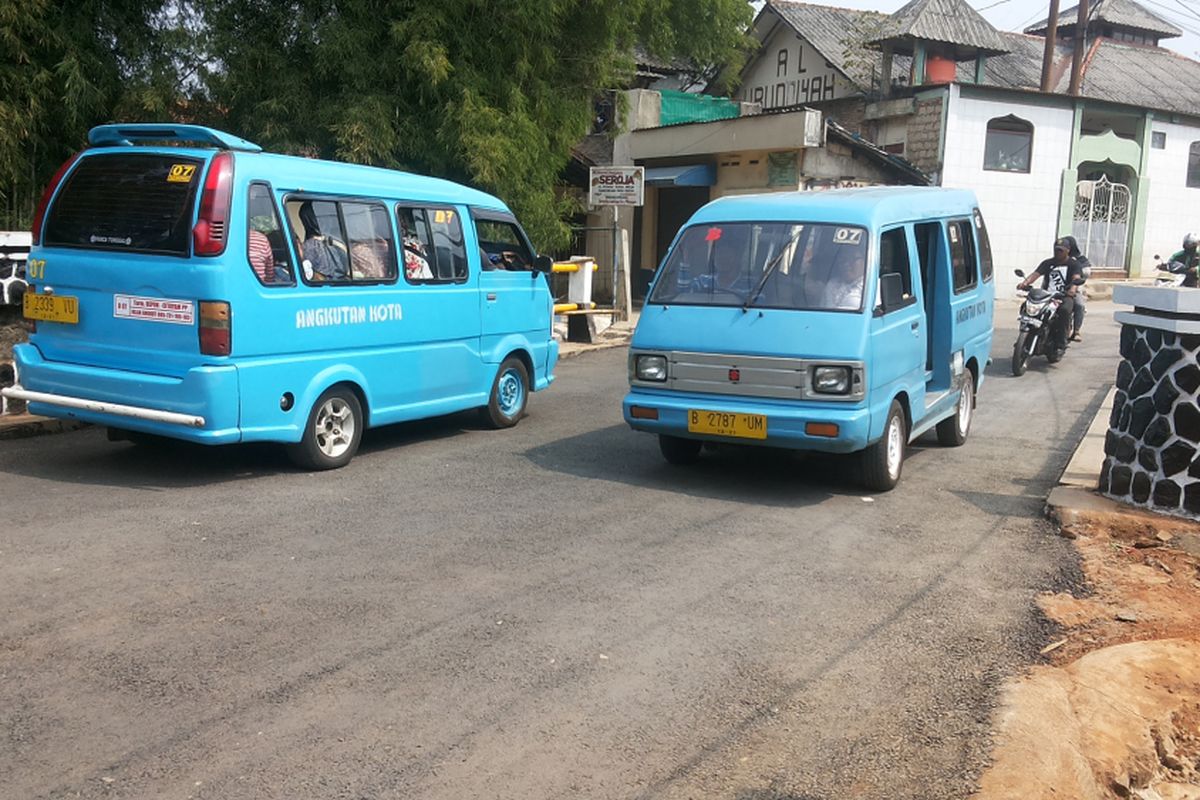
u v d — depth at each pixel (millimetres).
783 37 28312
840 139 20312
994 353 15250
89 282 7004
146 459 7684
